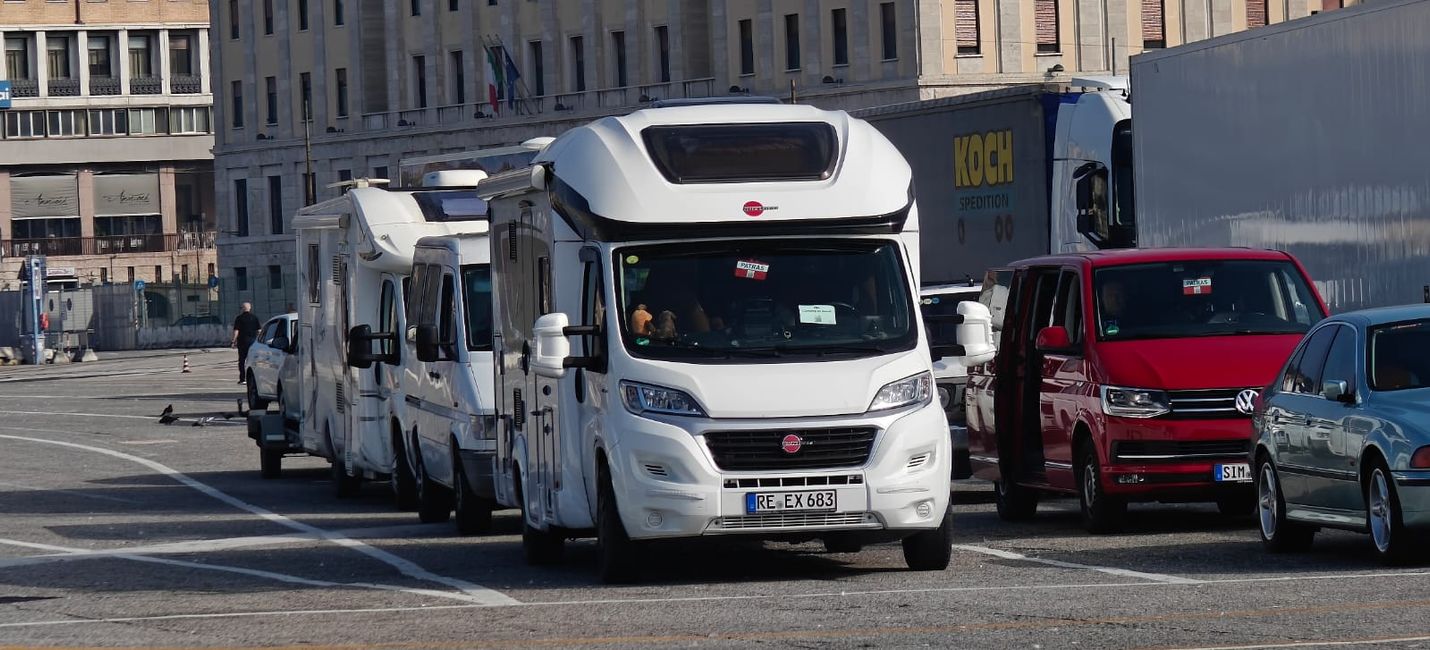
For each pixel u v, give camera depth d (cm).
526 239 4172
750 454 3516
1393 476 3550
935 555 3719
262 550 4762
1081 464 4547
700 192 3703
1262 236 5853
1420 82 5088
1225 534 4369
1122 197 7606
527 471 4216
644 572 3922
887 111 9162
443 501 5394
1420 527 3541
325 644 3044
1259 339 4478
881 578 3653
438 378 5203
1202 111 6153
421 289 5491
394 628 3195
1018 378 4928
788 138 3784
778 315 3641
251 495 6581
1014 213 8169
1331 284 5516
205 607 3622
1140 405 4344
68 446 9312
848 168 3747
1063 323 4750
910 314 3666
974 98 8425
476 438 4872
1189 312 4584
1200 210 6197
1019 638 2830
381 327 5922
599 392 3675
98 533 5322
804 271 3681
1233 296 4616
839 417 3522
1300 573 3544
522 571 4078
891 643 2823
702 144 3759
